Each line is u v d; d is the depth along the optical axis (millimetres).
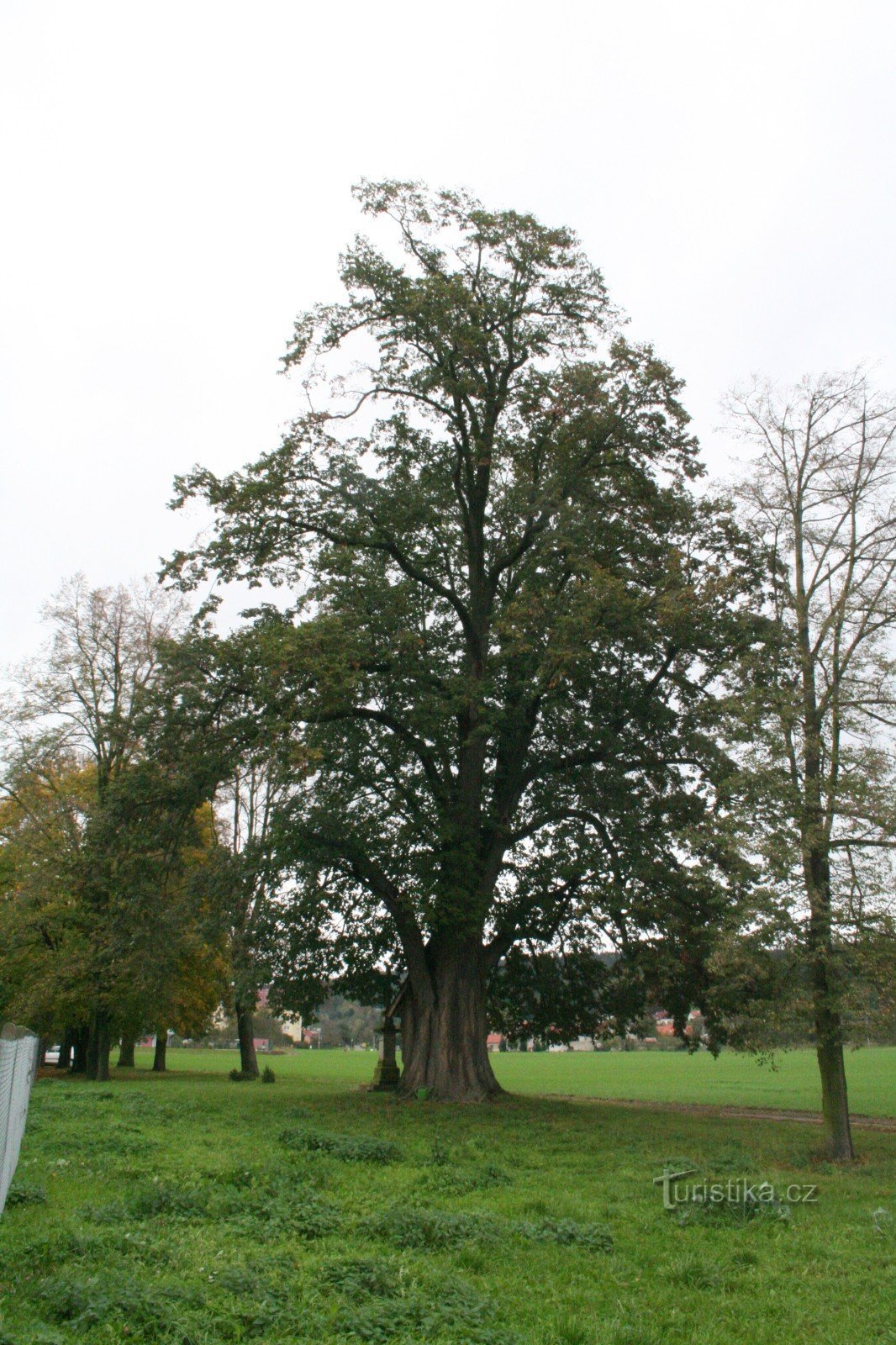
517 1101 25734
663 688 26438
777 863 16297
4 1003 39250
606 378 24984
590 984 29859
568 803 27375
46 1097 24125
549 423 25859
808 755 17422
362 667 24312
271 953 27469
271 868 25984
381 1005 30875
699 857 22016
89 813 24203
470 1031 25891
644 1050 110625
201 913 28172
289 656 21500
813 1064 62500
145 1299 6953
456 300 24109
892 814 16000
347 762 27438
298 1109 22969
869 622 18062
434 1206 11602
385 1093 29375
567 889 27812
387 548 26125
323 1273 8180
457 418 25719
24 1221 9258
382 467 26828
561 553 25891
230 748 22906
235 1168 12570
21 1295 6996
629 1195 12992
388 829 26688
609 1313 7918
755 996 17750
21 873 38625
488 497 28328
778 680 18500
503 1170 14281
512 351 25828
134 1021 43594
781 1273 9422
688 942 24641
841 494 18828
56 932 37781
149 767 22625
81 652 39625
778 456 19578
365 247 25344
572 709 27016
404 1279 8383
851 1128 23734
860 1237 10906
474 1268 8992
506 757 27281
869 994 16156
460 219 25625
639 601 23000
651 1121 23094
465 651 28359
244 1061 44594
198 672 22797
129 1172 12352
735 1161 15461
